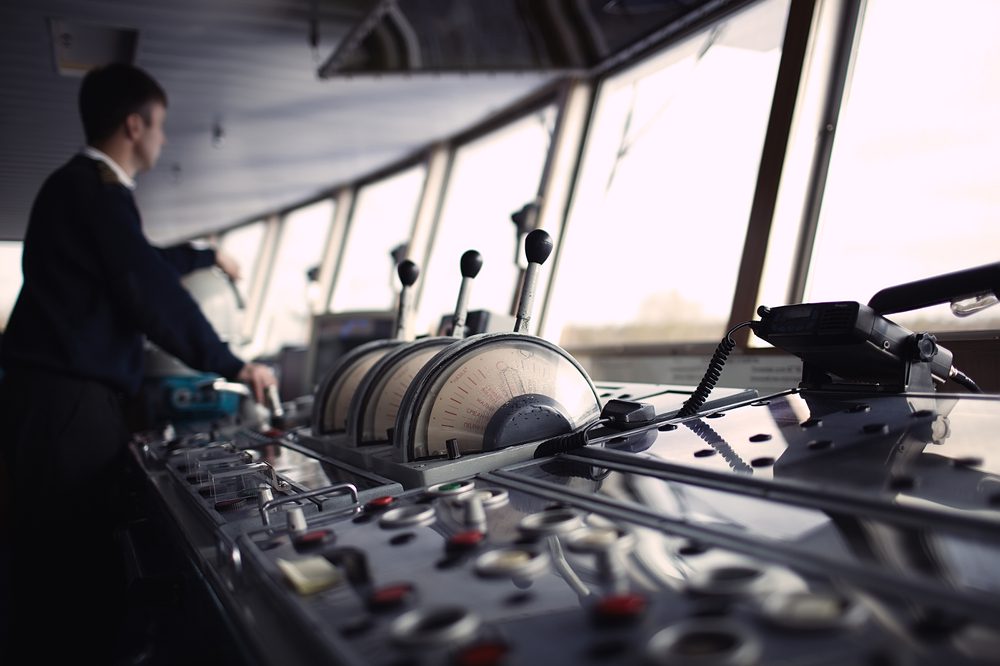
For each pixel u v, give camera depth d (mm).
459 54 3039
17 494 1832
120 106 2031
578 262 3553
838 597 452
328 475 1222
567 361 1258
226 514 941
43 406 1843
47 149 5246
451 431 1157
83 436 1869
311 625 518
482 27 2771
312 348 3311
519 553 593
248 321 8383
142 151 2131
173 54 3746
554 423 1194
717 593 479
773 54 2734
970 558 486
